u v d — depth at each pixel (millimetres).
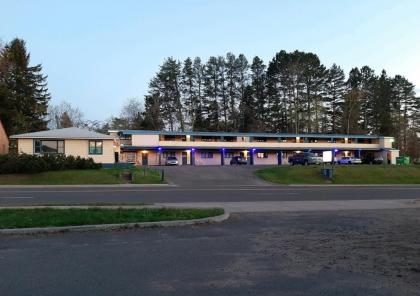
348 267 8023
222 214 14750
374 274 7547
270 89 100500
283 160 80375
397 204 20188
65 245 9953
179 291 6484
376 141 87375
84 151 47844
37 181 35469
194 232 11898
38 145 46812
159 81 99250
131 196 23000
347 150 85125
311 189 31312
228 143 75562
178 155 73562
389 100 108688
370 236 11398
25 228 11516
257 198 22719
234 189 29703
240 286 6777
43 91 78688
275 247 9875
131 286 6719
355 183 42344
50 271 7602
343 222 14086
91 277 7219
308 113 99750
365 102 107312
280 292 6488
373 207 18938
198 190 28203
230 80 100688
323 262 8414
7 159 36656
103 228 12102
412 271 7762
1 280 7012
